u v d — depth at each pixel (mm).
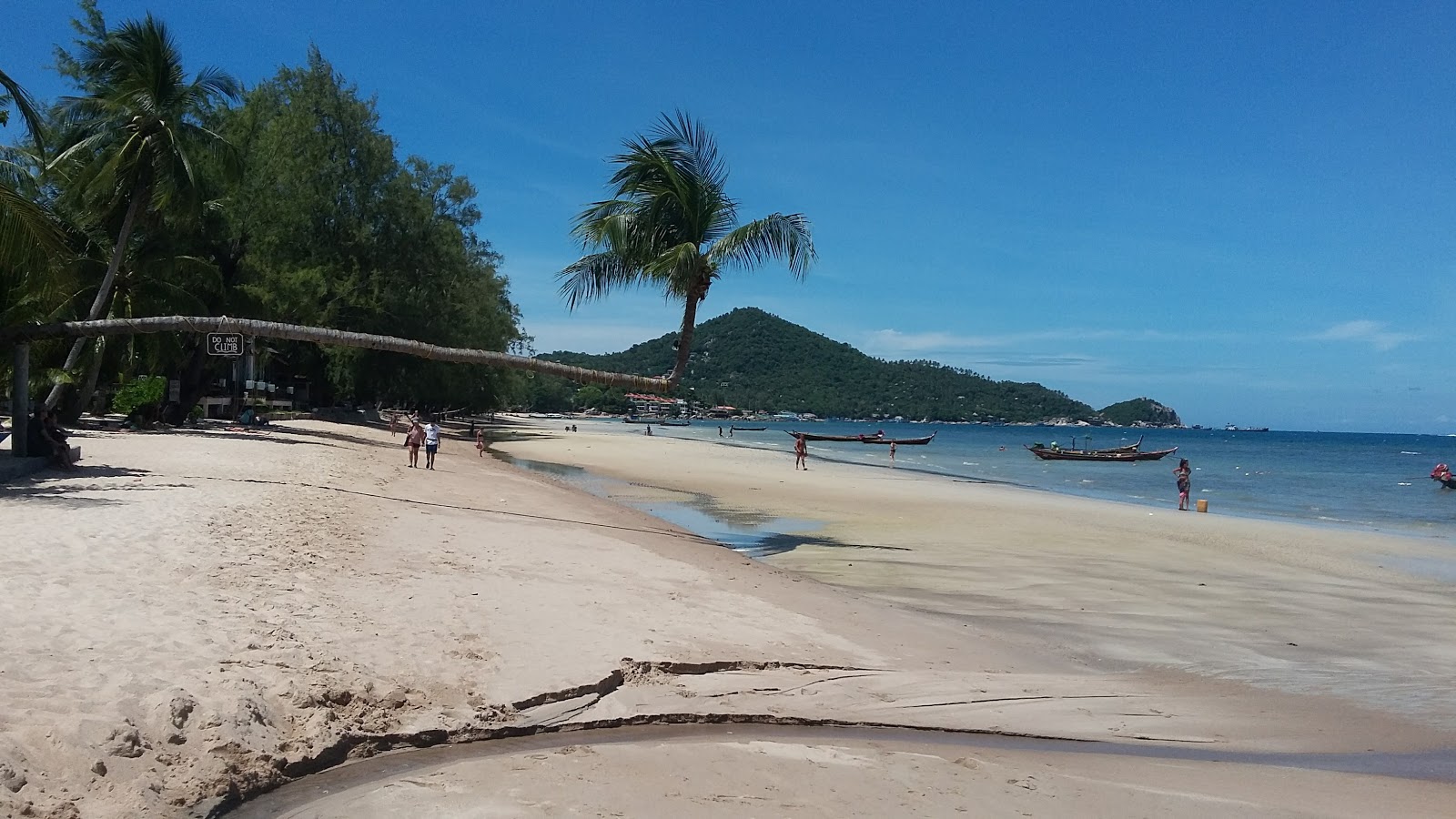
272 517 12055
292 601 7656
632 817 4555
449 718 5695
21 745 4262
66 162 24578
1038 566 14859
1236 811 5223
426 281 44531
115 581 7609
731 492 26375
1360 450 103000
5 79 13086
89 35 30234
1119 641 9859
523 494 20234
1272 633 10500
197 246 31203
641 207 17031
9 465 14305
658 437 73438
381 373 45250
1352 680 8547
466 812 4523
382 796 4680
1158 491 36531
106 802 4086
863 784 5250
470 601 8484
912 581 13141
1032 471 48594
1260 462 69000
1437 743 6793
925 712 6914
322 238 40250
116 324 15891
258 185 34656
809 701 6906
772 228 15859
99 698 4902
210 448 22234
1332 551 18266
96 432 25688
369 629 7113
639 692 6680
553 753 5453
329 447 26938
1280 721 7266
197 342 31500
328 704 5523
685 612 9148
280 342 45031
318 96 40969
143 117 23734
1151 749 6488
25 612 6398
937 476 39125
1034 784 5461
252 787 4598
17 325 15523
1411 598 13188
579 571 10805
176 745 4656
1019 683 7828
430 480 20797
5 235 13508
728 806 4773
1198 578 14336
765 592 10867
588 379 16406
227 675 5543
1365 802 5512
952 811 4914
